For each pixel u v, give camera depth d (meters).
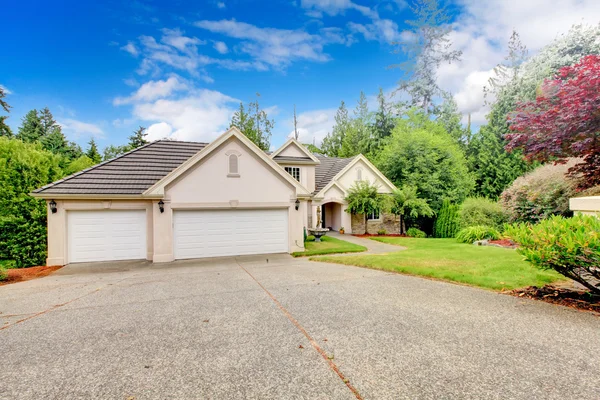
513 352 3.66
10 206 13.99
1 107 19.19
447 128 36.62
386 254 11.86
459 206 20.22
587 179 11.26
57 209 11.69
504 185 25.45
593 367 3.28
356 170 22.73
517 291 6.17
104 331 4.66
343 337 4.21
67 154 35.38
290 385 3.08
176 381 3.22
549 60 25.98
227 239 12.88
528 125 11.80
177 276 9.01
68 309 5.85
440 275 7.69
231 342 4.16
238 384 3.13
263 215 13.33
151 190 11.80
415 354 3.67
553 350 3.68
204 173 12.45
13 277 9.61
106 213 12.25
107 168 13.27
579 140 10.64
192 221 12.46
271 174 13.25
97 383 3.23
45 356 3.87
